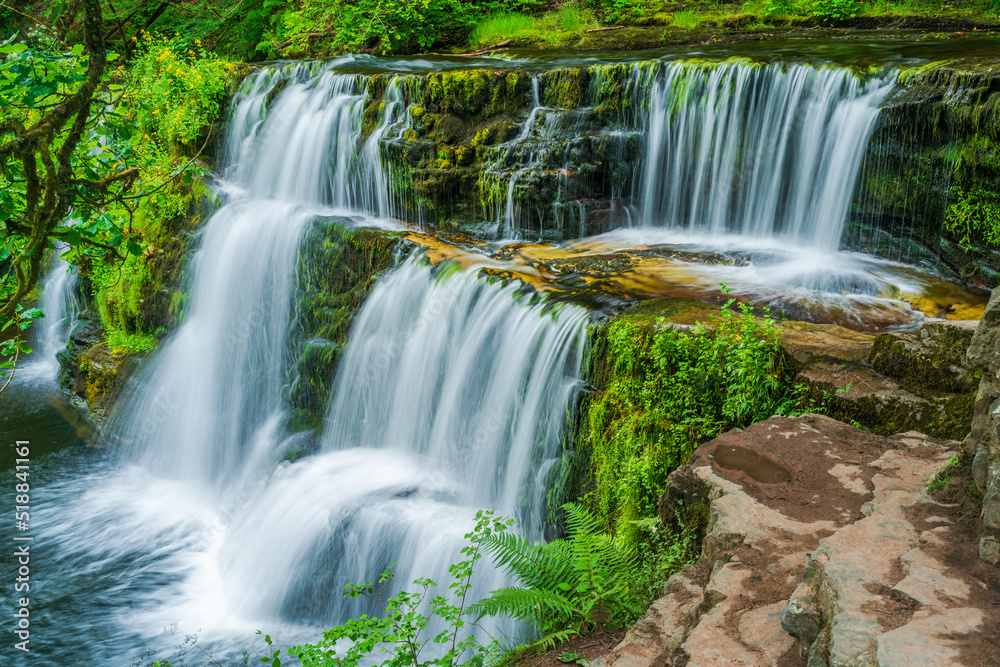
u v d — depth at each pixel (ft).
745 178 32.48
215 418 39.04
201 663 23.99
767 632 11.07
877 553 11.17
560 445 23.63
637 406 21.31
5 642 25.26
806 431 16.53
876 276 26.89
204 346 40.45
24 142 14.01
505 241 35.04
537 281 27.84
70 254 18.24
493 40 55.21
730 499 14.19
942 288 25.85
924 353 17.87
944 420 16.88
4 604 27.30
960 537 11.44
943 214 27.17
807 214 30.89
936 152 27.17
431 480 28.12
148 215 45.14
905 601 10.01
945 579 10.37
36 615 26.71
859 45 37.86
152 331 44.60
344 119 41.22
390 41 57.93
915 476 14.25
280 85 45.39
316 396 35.42
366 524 25.90
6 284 17.11
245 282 39.40
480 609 17.58
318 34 62.18
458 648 18.29
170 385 40.81
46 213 14.29
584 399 22.85
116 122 17.17
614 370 22.21
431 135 37.81
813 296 25.36
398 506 26.37
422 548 24.58
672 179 34.45
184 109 45.50
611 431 21.63
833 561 10.93
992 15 42.73
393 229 36.22
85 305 50.85
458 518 25.49
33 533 32.17
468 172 36.47
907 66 29.09
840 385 18.37
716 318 22.20
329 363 34.45
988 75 25.49
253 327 38.96
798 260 28.89
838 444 15.96
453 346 28.71
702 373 20.04
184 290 42.55
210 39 68.80
